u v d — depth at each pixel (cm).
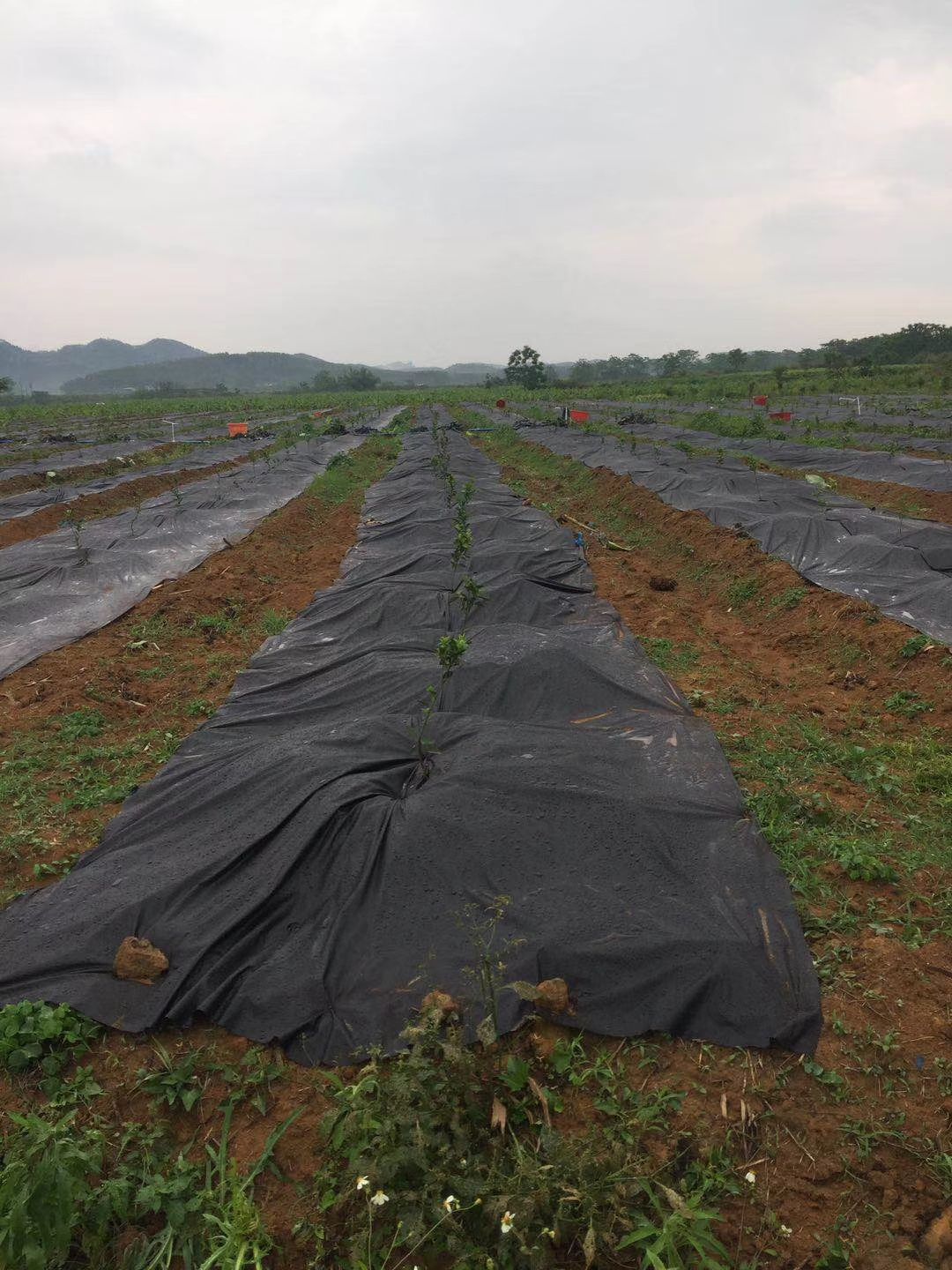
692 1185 322
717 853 496
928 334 7750
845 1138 342
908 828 563
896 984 418
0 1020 391
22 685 862
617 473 1973
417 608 974
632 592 1128
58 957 432
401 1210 305
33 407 5850
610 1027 392
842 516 1365
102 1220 311
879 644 860
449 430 3553
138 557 1279
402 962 422
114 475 2391
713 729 682
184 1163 336
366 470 2455
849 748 678
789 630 981
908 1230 307
